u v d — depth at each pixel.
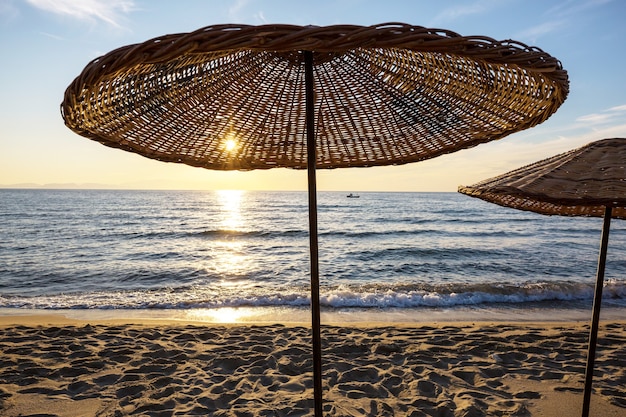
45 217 41.22
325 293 10.34
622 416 3.69
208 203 74.00
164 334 6.12
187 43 0.87
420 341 5.75
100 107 1.31
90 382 4.33
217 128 1.86
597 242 24.08
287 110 1.95
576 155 1.65
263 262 17.20
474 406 3.77
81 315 8.60
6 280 13.59
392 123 1.90
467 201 78.38
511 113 1.50
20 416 3.64
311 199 1.45
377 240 24.89
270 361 4.97
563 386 4.24
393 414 3.71
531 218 41.28
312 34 0.88
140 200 82.56
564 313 8.83
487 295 10.09
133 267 15.92
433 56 1.47
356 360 5.01
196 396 4.04
